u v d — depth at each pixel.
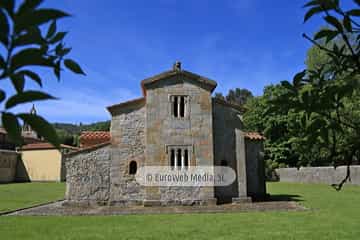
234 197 20.58
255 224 12.54
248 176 22.47
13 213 16.64
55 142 1.24
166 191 19.67
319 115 2.37
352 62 2.23
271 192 27.69
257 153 22.81
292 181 44.84
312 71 2.49
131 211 17.22
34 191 30.56
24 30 1.13
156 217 14.84
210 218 14.27
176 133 20.27
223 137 21.25
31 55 1.18
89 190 20.09
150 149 20.06
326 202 19.98
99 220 14.10
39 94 1.19
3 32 1.11
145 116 21.03
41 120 1.23
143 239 10.19
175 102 20.91
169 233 11.05
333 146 2.48
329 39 2.15
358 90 2.23
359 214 14.95
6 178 47.12
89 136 23.48
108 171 20.42
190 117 20.50
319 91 2.35
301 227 11.80
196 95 20.73
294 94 2.47
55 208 18.77
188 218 14.37
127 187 20.16
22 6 1.09
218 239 10.03
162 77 20.62
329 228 11.57
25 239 10.36
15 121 1.18
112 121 20.94
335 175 35.44
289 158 48.72
